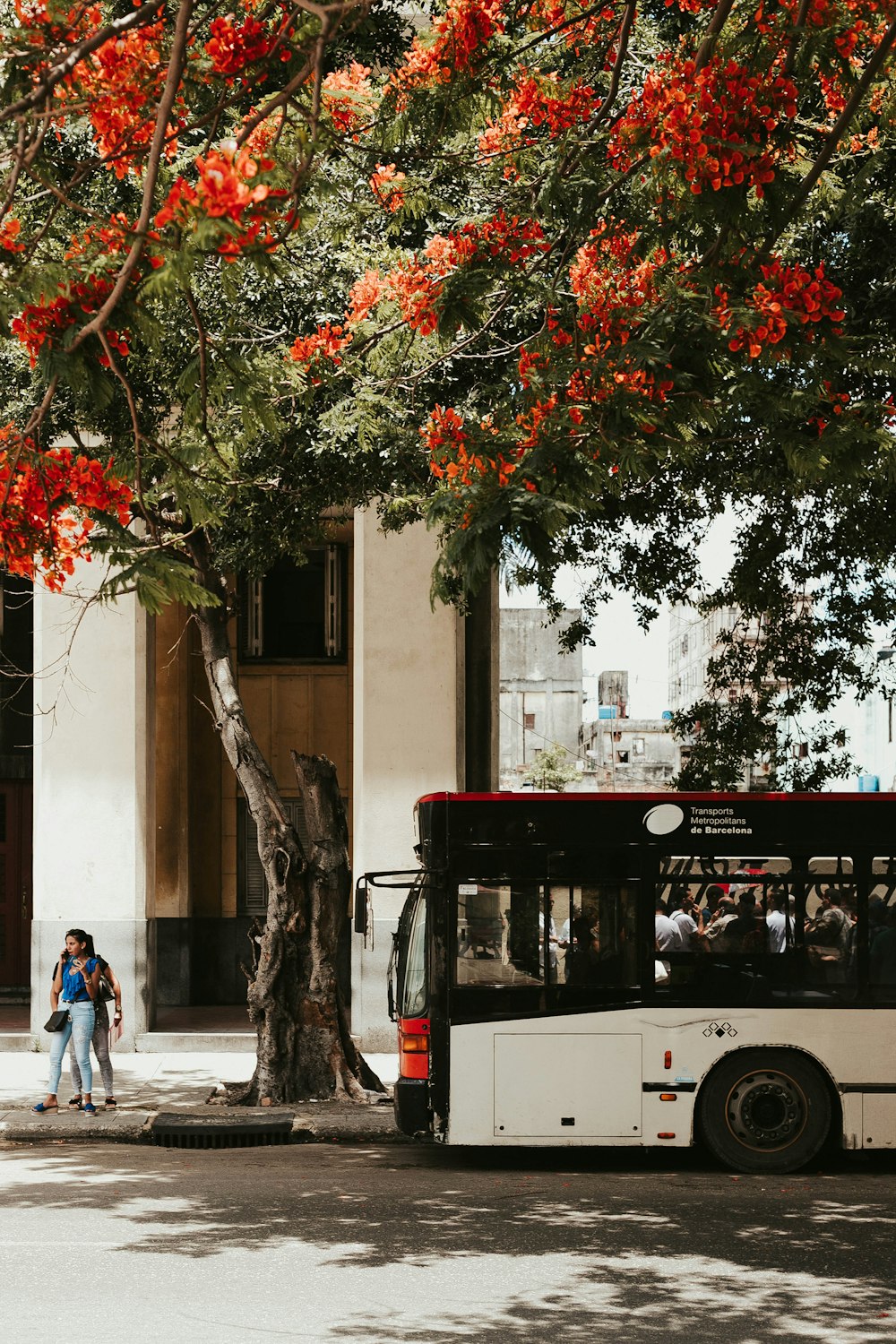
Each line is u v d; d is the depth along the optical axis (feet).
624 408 23.13
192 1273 26.50
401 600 57.52
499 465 23.15
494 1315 23.95
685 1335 22.94
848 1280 26.40
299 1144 42.83
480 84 28.40
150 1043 57.41
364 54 34.83
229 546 42.91
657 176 23.97
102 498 19.85
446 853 38.60
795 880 38.65
